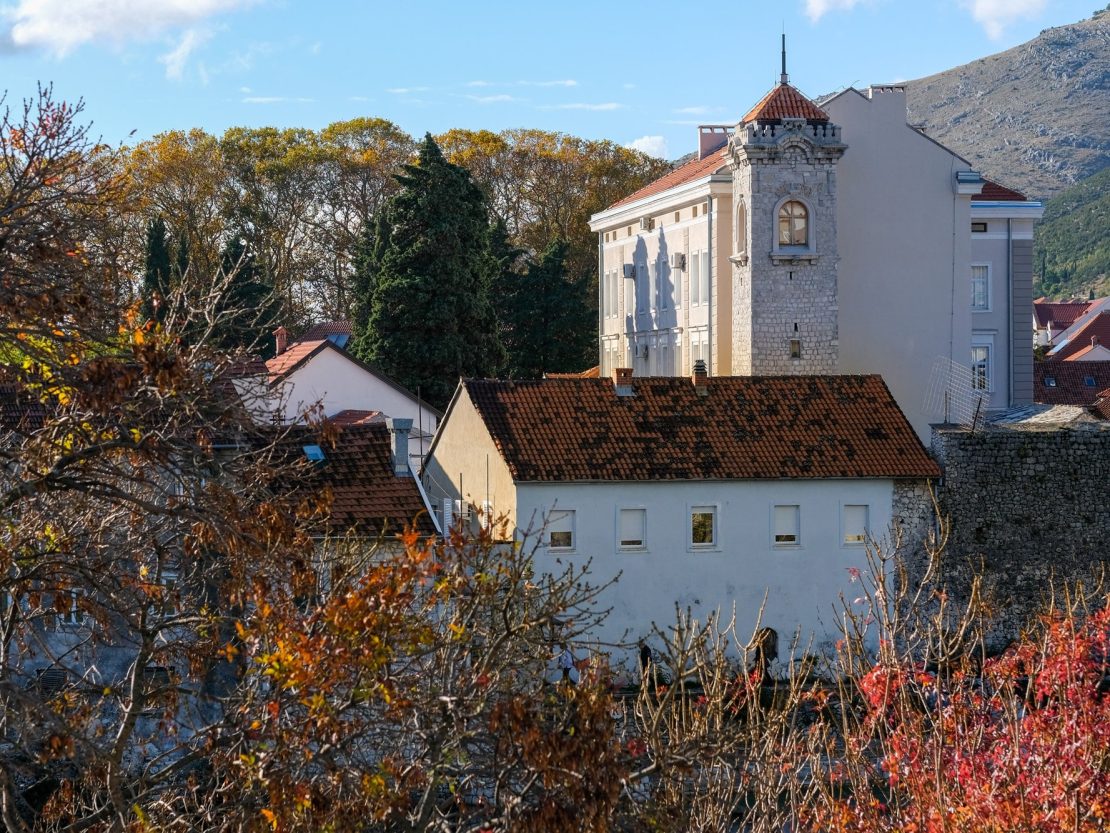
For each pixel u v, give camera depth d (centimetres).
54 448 1978
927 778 2334
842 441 6181
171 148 13025
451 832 2036
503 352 9794
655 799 1989
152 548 2275
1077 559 6269
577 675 4672
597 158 15200
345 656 1783
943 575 6147
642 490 5866
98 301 1972
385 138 14512
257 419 2667
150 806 2011
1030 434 6247
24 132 1988
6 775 1889
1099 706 2541
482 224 9706
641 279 9856
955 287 7931
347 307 13688
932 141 7894
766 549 5978
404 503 4703
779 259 7506
